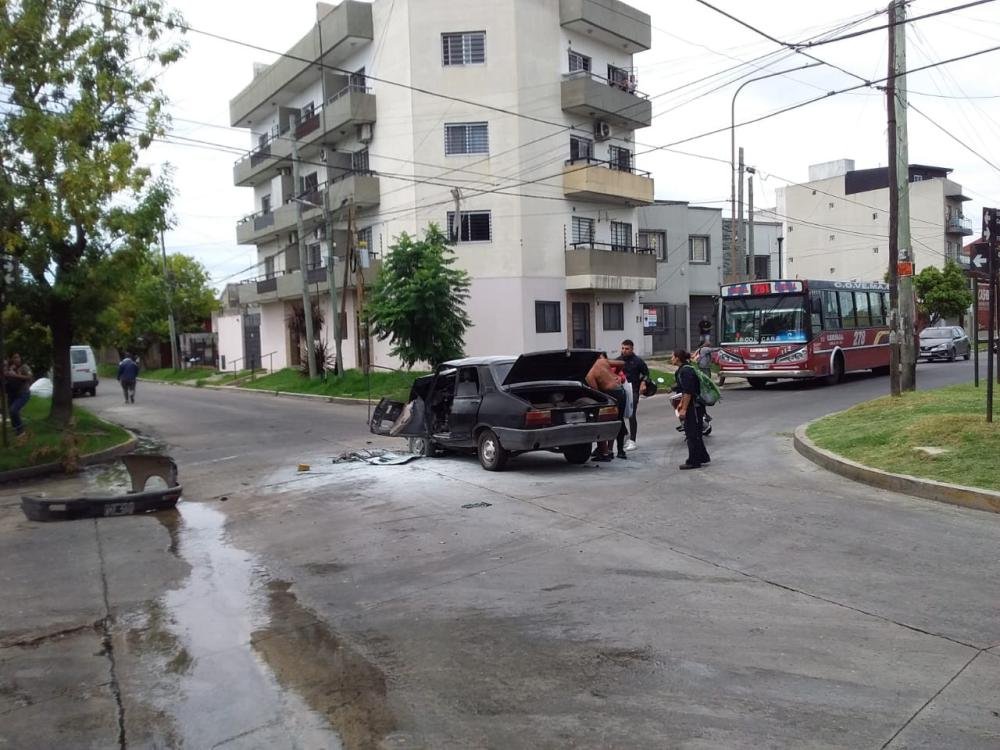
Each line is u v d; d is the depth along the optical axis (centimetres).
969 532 721
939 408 1246
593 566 673
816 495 900
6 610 630
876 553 670
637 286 3262
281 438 1712
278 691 465
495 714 422
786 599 571
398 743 396
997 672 441
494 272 2978
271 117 4062
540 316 3038
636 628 531
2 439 1431
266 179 4262
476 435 1170
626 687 445
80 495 1152
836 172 6334
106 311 1706
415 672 481
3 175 1355
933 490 854
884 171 6038
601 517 842
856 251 6141
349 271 3044
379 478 1140
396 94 3016
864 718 397
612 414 1141
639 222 3784
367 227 3253
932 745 370
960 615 526
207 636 561
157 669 505
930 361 3362
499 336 2984
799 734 385
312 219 3538
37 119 1396
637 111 3291
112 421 2230
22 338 1677
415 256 2594
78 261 1616
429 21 2941
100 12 1530
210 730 420
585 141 3212
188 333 6003
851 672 449
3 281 1456
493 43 2941
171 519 954
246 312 4672
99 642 556
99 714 443
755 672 456
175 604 635
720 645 496
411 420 1301
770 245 4853
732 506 862
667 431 1515
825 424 1338
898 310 1580
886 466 959
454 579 660
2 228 1376
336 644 534
